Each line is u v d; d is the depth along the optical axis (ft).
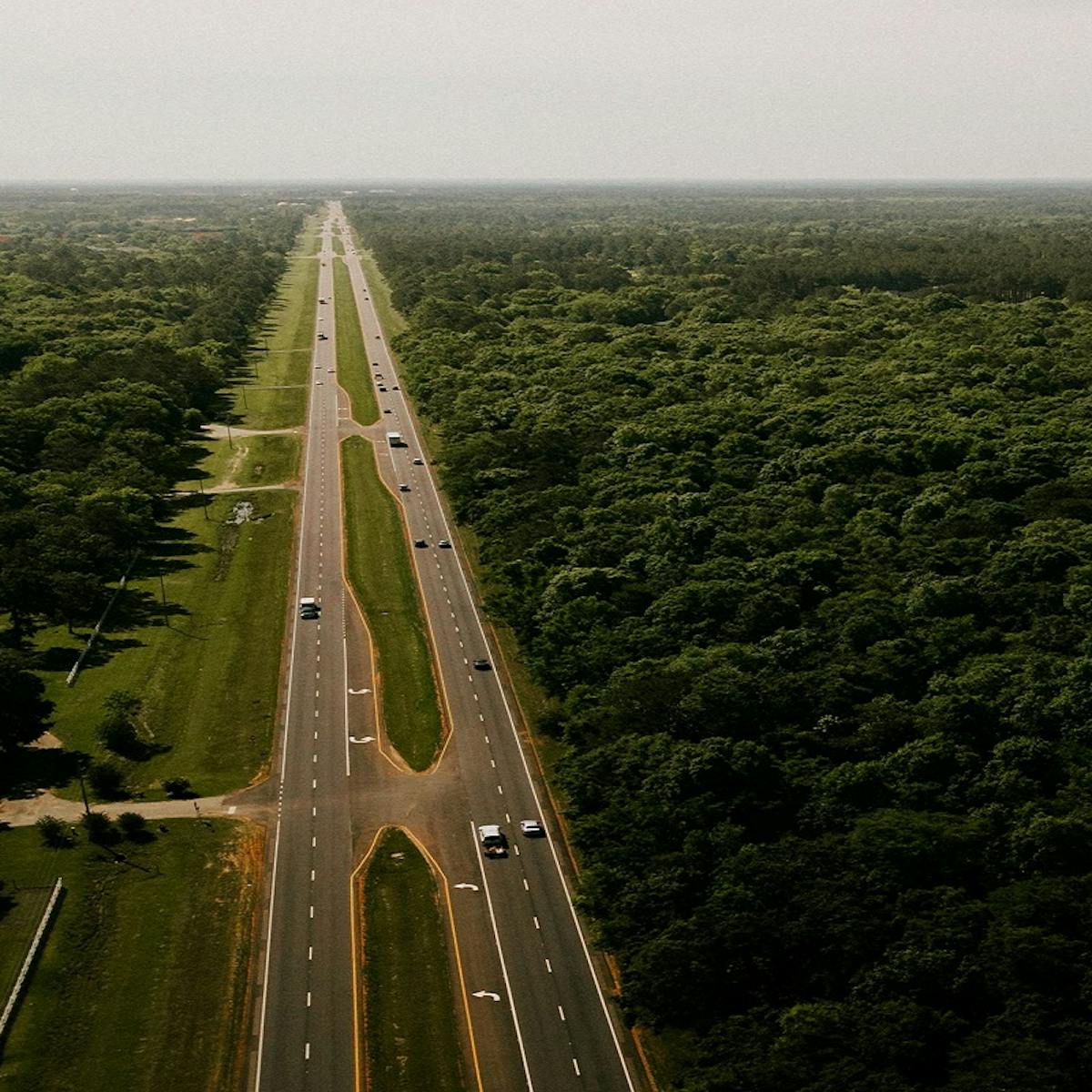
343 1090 248.93
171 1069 253.65
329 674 435.53
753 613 399.24
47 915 297.53
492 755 382.01
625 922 276.00
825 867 275.18
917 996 241.14
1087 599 397.39
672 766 311.27
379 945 293.43
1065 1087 215.92
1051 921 255.70
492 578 496.23
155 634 468.34
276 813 349.82
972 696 336.49
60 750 381.19
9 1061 253.24
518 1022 268.82
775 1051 233.96
